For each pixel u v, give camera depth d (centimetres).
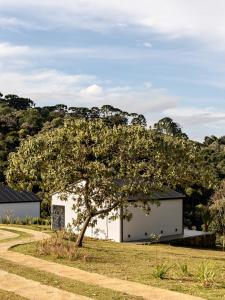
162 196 3559
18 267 1653
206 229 4406
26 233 2773
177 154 2178
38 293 1273
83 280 1443
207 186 2308
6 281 1426
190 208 5175
